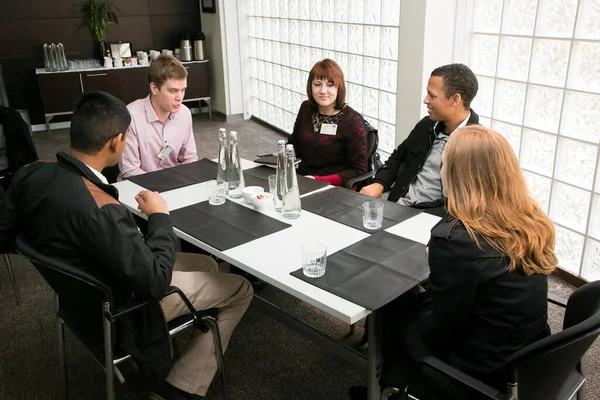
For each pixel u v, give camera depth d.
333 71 2.64
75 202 1.46
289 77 5.55
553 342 1.13
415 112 3.49
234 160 2.18
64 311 1.82
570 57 2.59
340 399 2.07
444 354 1.43
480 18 3.08
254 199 2.06
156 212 1.73
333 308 1.40
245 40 6.36
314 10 4.79
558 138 2.74
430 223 1.94
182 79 2.65
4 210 1.60
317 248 1.59
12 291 2.92
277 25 5.55
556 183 2.82
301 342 2.44
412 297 1.71
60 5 6.00
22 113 6.14
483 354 1.34
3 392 2.14
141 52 6.18
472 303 1.30
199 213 2.06
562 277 2.88
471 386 1.22
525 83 2.86
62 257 1.52
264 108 6.35
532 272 1.28
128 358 1.63
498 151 1.30
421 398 1.46
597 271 2.72
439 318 1.35
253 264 1.65
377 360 1.64
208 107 6.94
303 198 2.21
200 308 1.90
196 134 6.05
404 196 2.55
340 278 1.55
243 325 2.57
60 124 6.27
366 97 4.32
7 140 2.86
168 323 1.78
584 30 2.51
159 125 2.77
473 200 1.30
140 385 2.17
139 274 1.47
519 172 1.31
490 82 3.09
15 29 5.89
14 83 6.04
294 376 2.21
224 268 2.77
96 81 5.88
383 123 4.18
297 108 5.55
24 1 5.84
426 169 2.47
